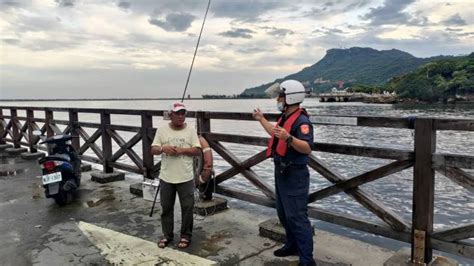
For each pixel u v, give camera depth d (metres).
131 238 3.96
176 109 3.59
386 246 5.12
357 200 3.45
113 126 6.55
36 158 9.52
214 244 3.74
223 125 31.02
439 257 3.13
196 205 4.68
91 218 4.68
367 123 3.19
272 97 3.05
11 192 6.14
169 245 3.75
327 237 3.86
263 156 4.24
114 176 6.71
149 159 5.85
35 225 4.46
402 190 9.04
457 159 2.74
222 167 11.54
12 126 10.62
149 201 5.35
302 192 2.97
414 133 2.97
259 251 3.54
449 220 7.18
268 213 5.64
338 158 13.23
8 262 3.44
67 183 5.19
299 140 2.77
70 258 3.50
